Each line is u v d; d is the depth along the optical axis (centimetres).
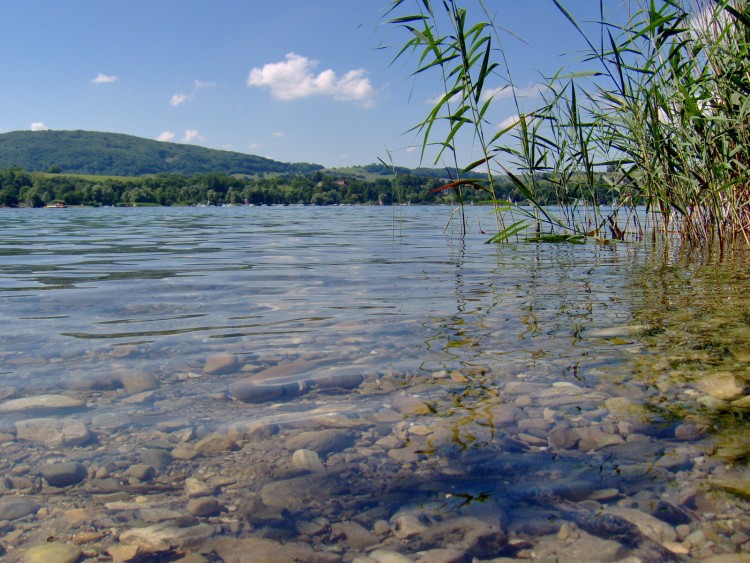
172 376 162
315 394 146
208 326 223
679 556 79
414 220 1373
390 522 90
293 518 92
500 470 104
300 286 326
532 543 83
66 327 223
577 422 124
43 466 109
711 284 296
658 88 421
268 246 645
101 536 87
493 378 153
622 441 114
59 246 671
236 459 112
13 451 115
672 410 128
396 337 200
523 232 705
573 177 531
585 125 462
